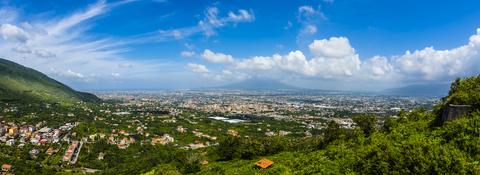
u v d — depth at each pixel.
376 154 17.19
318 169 23.88
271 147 62.38
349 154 26.00
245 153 60.03
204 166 54.06
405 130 28.34
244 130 139.00
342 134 47.81
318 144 54.28
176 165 56.66
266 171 33.16
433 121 29.00
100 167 76.88
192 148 101.25
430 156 13.04
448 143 16.78
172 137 119.31
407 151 14.21
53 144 92.62
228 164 54.59
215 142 113.38
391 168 14.75
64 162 77.19
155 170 67.25
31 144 88.12
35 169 68.62
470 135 15.50
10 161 69.81
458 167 11.72
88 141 102.19
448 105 24.16
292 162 31.70
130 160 83.88
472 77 29.64
